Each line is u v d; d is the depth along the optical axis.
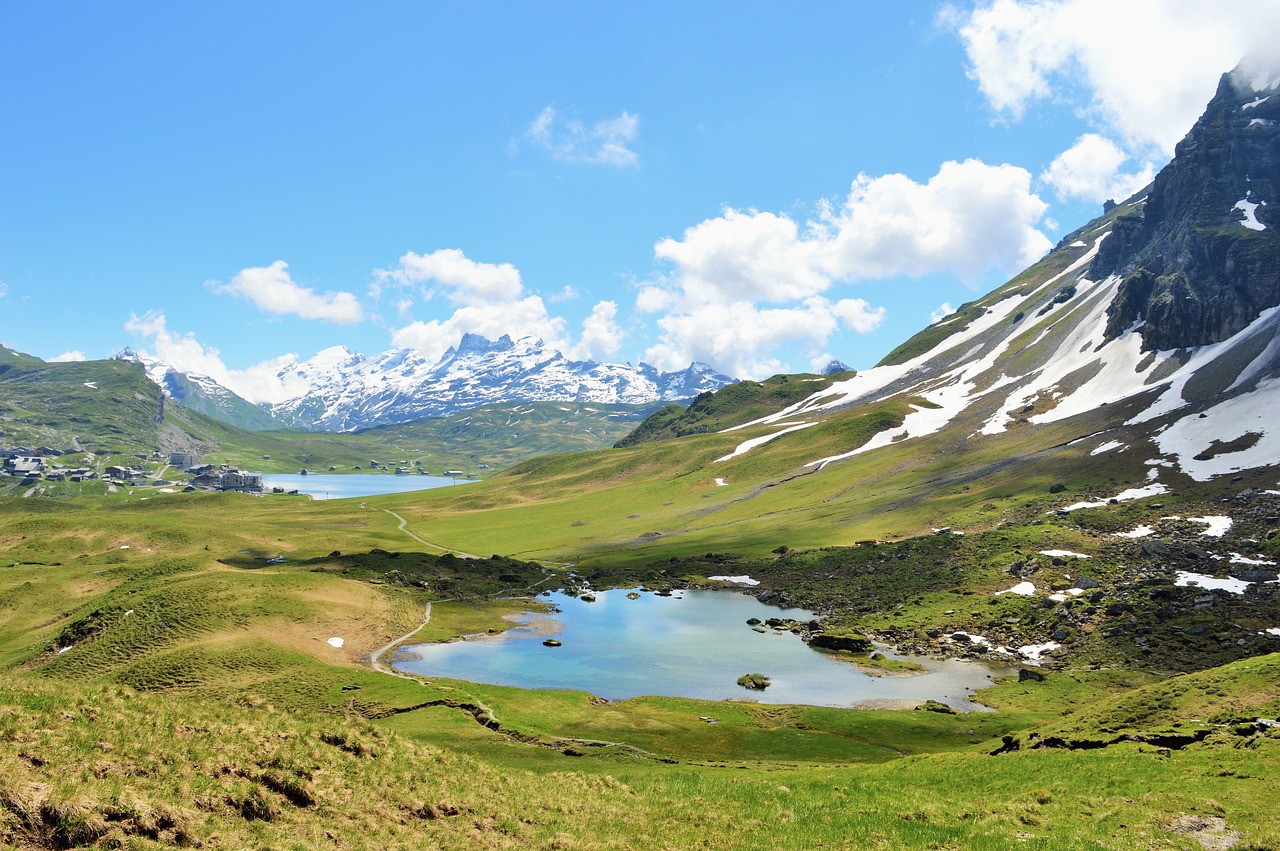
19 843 20.19
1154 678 88.25
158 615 113.12
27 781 22.30
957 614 119.88
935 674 100.19
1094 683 89.00
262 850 24.33
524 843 31.70
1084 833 32.16
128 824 22.81
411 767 36.81
